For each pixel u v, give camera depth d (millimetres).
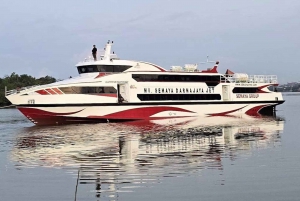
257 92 54375
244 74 53719
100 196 13500
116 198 13289
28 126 43031
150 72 44875
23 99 39281
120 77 42844
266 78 55750
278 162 18609
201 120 43906
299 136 28891
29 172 17219
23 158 20922
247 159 19484
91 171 17141
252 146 23906
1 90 124625
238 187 14367
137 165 18281
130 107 43094
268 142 25625
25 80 153875
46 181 15555
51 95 39469
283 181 15062
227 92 51594
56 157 21016
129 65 44125
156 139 27906
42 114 39781
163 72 45750
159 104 45031
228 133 31297
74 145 25625
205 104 48906
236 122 41438
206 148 23344
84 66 44375
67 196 13570
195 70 49656
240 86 52469
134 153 21828
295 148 22797
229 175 16125
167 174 16406
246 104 53000
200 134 30766
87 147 24578
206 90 49156
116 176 16109
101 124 40312
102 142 26781
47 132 33969
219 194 13578
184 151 22312
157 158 20094
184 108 47188
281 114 57688
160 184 14844
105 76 41969
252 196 13320
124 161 19344
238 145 24422
